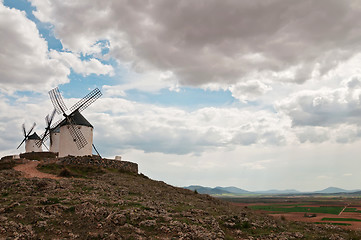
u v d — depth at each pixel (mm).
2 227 17328
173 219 21453
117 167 49656
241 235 20750
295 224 26672
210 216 23953
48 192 27141
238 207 36219
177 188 42312
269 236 20531
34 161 48938
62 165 44000
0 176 33188
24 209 20797
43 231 17781
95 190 29516
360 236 21547
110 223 19547
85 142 54438
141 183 39438
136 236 17703
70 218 20094
